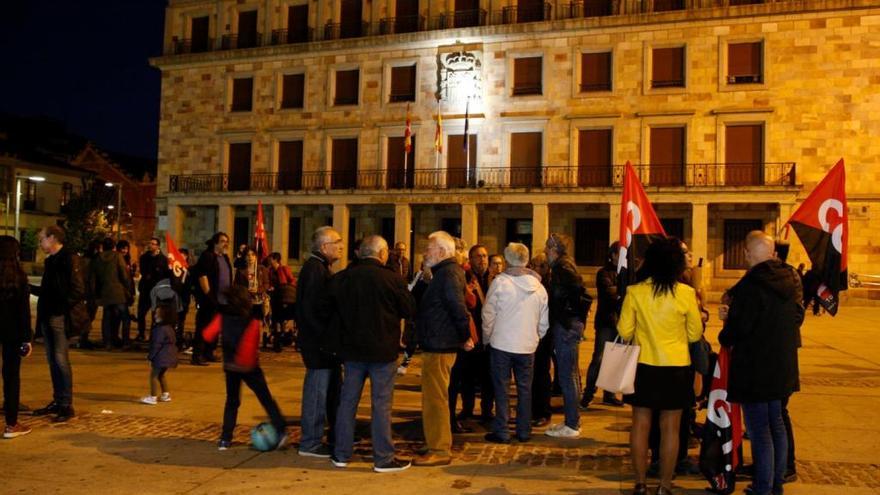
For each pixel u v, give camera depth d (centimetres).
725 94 3047
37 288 786
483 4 3428
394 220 3591
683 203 3055
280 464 632
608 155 3219
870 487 579
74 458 638
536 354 800
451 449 692
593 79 3250
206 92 3938
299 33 3809
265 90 3816
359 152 3603
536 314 711
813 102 2950
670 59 3141
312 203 3556
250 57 3825
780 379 532
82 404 862
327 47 3662
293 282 1380
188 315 2059
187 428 754
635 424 551
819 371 1186
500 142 3359
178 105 3991
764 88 2995
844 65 2916
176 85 4003
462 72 3406
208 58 3903
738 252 3075
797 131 2962
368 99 3603
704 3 3094
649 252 564
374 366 619
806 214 687
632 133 3159
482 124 3388
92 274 1333
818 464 645
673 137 3125
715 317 2452
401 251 1216
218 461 637
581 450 693
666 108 3119
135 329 1705
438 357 655
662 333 543
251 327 677
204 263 1156
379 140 3572
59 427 749
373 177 3572
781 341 537
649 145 3147
